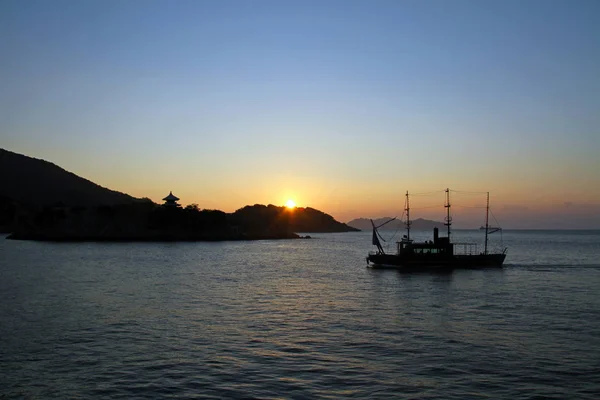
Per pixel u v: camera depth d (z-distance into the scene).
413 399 26.34
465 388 27.95
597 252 180.88
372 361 32.81
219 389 27.56
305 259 137.12
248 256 146.88
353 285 76.00
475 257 106.50
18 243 194.62
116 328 41.84
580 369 31.33
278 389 27.59
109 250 160.88
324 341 37.97
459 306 55.44
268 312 50.31
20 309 50.16
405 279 85.75
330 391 27.36
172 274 88.88
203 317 47.16
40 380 28.91
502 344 37.34
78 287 67.81
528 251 189.88
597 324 44.97
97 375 29.73
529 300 60.38
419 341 38.16
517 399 26.50
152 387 27.83
